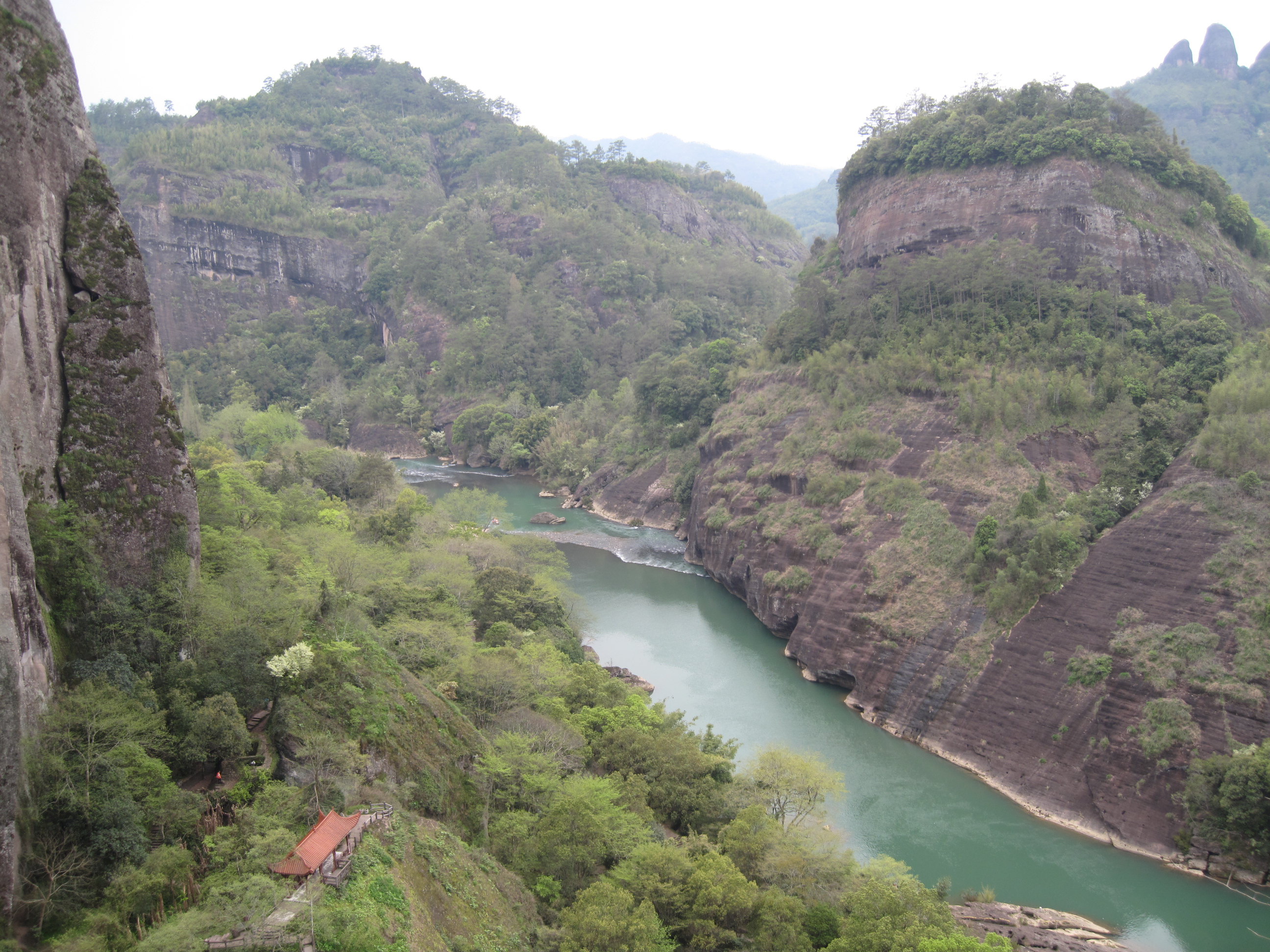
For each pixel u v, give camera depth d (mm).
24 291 29672
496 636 57906
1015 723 55594
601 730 48219
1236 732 47094
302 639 36688
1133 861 46312
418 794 34031
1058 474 67938
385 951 24094
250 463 83312
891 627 65625
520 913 31812
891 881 37562
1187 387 70125
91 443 31953
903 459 77875
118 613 30109
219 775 29281
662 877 34188
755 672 72625
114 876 23562
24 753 23422
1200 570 53812
